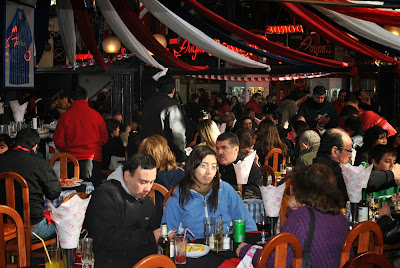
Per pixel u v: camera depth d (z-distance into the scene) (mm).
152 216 3605
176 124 6703
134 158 3334
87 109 7129
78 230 2686
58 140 7082
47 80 19812
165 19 8758
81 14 8867
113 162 7770
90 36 9438
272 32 16250
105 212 3314
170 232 3402
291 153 7387
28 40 8273
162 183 4504
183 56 16250
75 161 6227
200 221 3664
